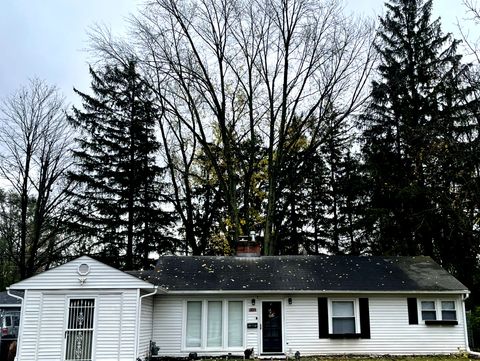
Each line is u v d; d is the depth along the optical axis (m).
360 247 34.12
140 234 31.69
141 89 32.50
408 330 17.80
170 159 30.91
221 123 28.75
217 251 33.56
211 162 30.48
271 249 27.70
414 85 27.48
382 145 28.05
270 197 28.47
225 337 17.56
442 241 25.45
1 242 34.28
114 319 15.24
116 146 31.78
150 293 15.98
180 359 16.81
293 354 17.31
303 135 30.39
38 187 28.39
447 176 22.12
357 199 31.20
